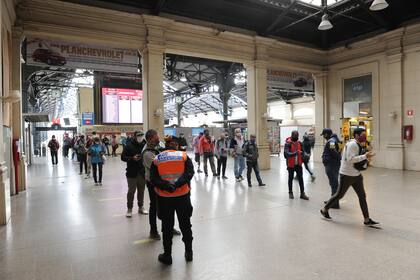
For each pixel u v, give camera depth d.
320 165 13.41
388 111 12.25
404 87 11.75
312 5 10.98
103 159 9.20
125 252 3.86
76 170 13.05
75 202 6.70
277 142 19.80
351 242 4.14
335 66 14.27
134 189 5.51
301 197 6.85
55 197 7.25
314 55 14.23
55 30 8.74
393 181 9.05
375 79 12.72
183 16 10.76
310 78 15.62
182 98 29.53
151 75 10.01
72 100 35.81
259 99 12.30
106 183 9.34
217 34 11.16
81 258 3.68
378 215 5.41
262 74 12.38
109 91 21.80
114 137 20.80
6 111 6.88
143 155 4.43
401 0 10.85
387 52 12.16
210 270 3.34
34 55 9.38
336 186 6.12
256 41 12.12
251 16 11.65
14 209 6.09
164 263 3.51
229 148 9.90
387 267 3.36
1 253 3.84
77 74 20.86
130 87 22.56
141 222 5.16
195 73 21.45
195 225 4.94
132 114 22.50
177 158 3.53
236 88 26.47
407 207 5.95
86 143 11.61
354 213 5.57
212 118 39.19
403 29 11.44
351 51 13.56
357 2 10.48
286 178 9.92
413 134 11.48
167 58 17.67
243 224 4.98
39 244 4.14
